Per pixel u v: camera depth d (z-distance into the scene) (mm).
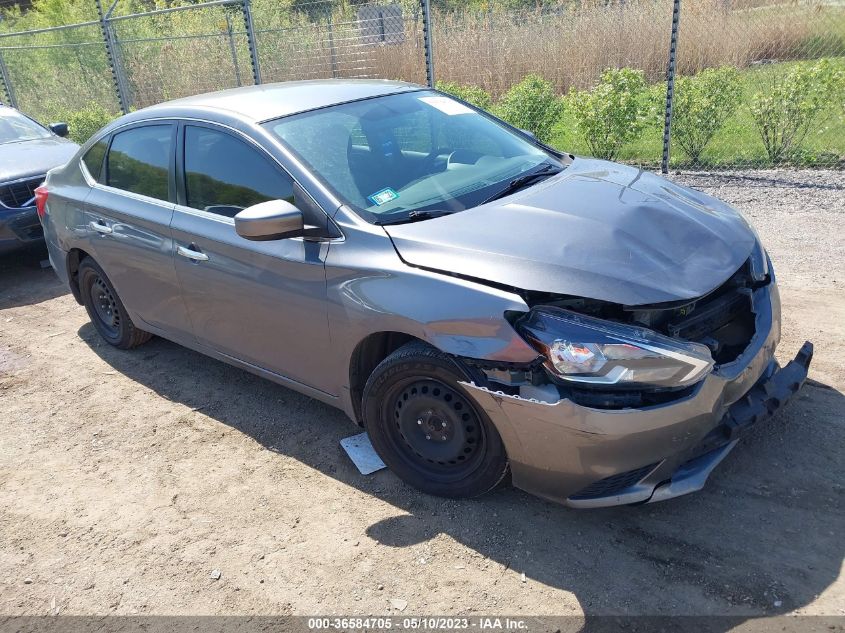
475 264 2803
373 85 4281
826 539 2746
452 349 2746
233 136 3672
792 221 6340
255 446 3781
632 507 3020
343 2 11930
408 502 3201
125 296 4590
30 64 15766
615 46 11133
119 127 4523
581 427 2543
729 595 2537
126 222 4246
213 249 3678
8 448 3996
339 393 3404
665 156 8180
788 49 10719
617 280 2666
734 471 3170
